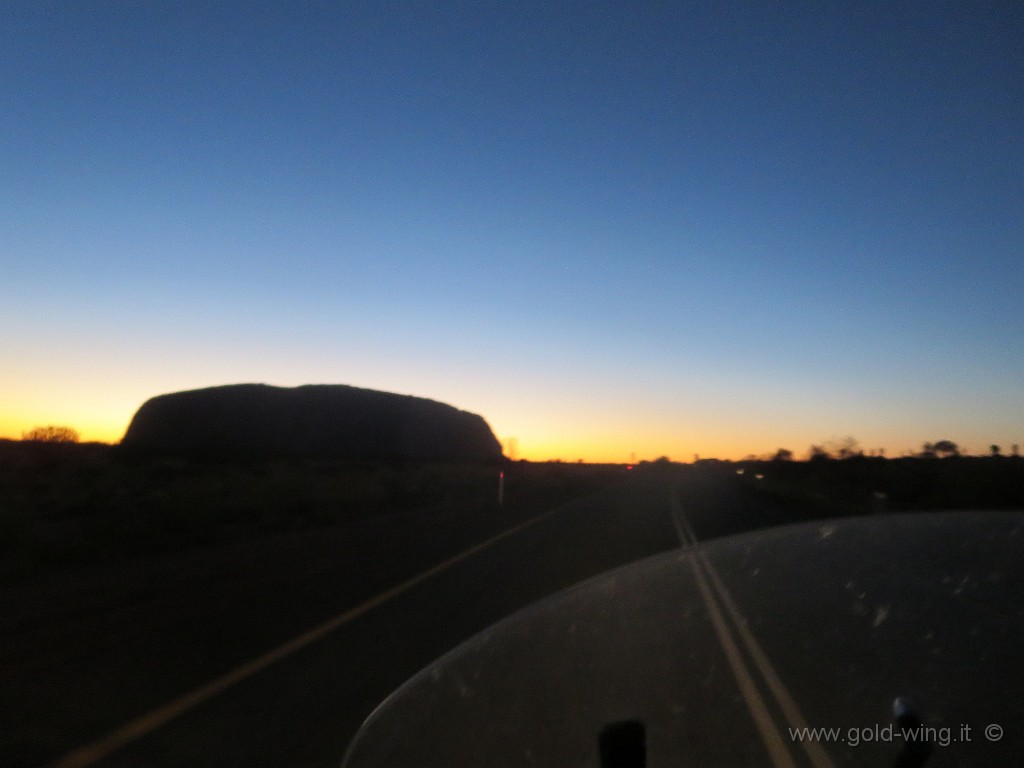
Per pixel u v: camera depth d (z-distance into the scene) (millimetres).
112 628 12023
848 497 39562
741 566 10844
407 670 9469
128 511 26609
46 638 11414
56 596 14781
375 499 38938
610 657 7191
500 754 5562
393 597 14328
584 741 5633
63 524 24062
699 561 11375
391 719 6457
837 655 6645
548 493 51656
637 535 24500
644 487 61562
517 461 143625
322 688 8844
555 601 9445
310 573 17406
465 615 12602
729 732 5531
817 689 6012
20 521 21297
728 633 7652
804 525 14703
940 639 6707
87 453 65312
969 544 11164
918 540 11789
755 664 6605
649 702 6133
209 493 33938
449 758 5582
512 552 20625
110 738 7406
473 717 6191
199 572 17672
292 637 11344
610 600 9281
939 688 5676
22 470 48250
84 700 8547
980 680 5715
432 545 22469
